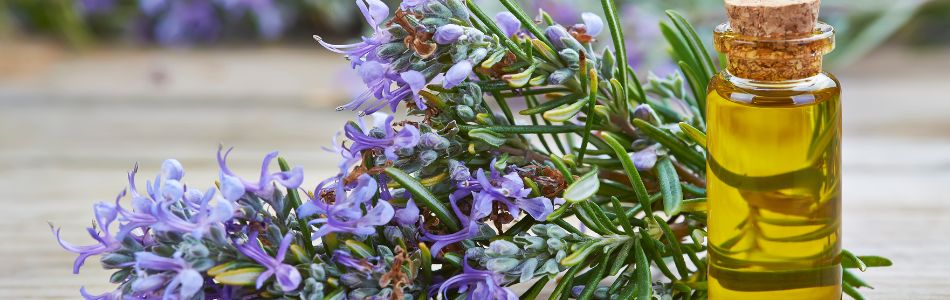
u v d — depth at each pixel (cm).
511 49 41
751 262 40
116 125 70
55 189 59
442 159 41
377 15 40
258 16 88
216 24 90
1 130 70
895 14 73
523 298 41
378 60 41
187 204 39
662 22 46
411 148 40
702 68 45
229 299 39
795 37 38
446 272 41
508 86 42
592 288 41
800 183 39
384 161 41
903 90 73
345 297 39
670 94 46
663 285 43
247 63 84
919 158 60
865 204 56
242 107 74
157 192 39
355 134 40
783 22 38
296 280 38
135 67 83
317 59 84
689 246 42
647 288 41
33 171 62
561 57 42
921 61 80
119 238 39
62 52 88
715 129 40
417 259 40
